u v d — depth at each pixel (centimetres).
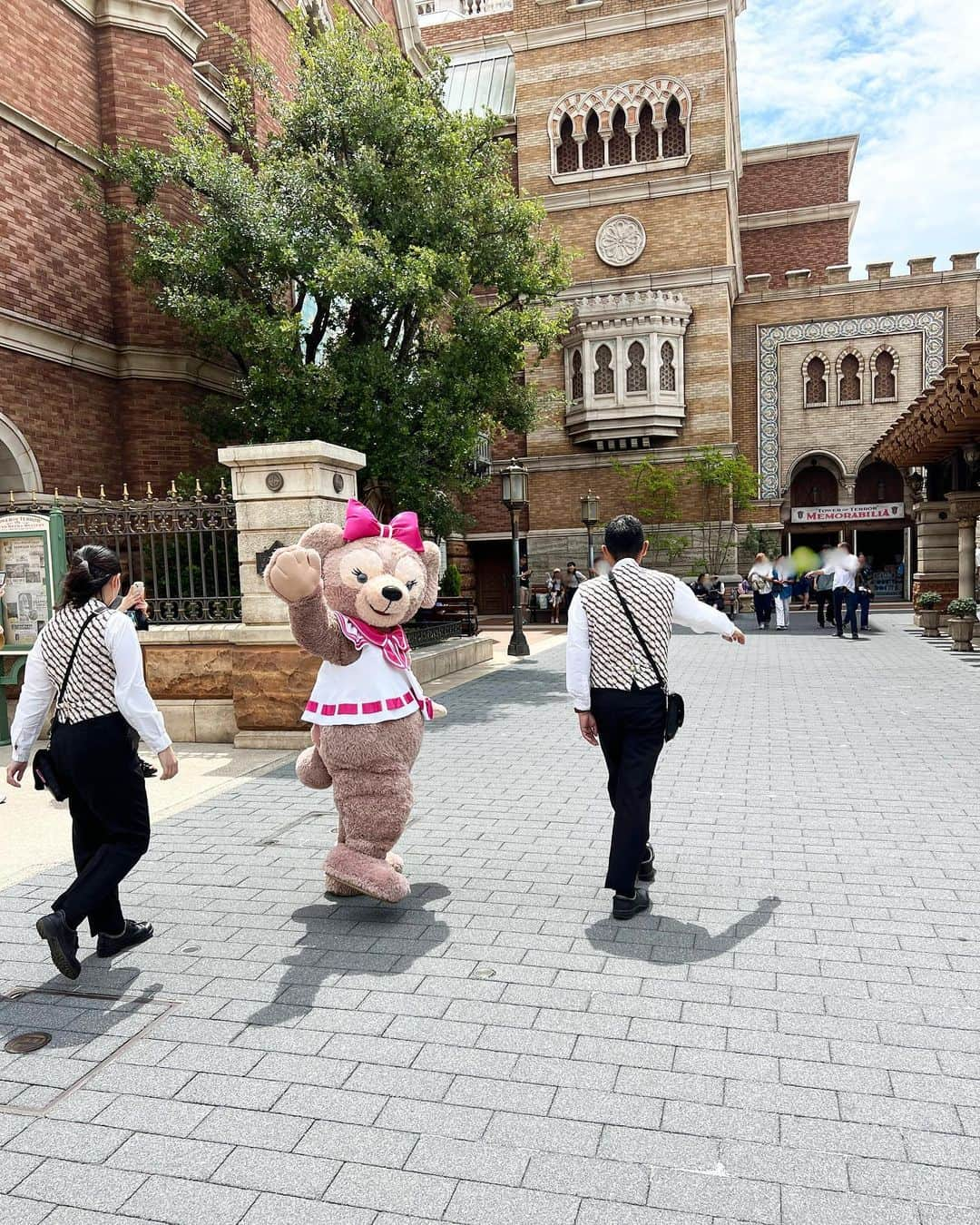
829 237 3241
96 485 1259
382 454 1185
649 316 2545
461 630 1617
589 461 2708
